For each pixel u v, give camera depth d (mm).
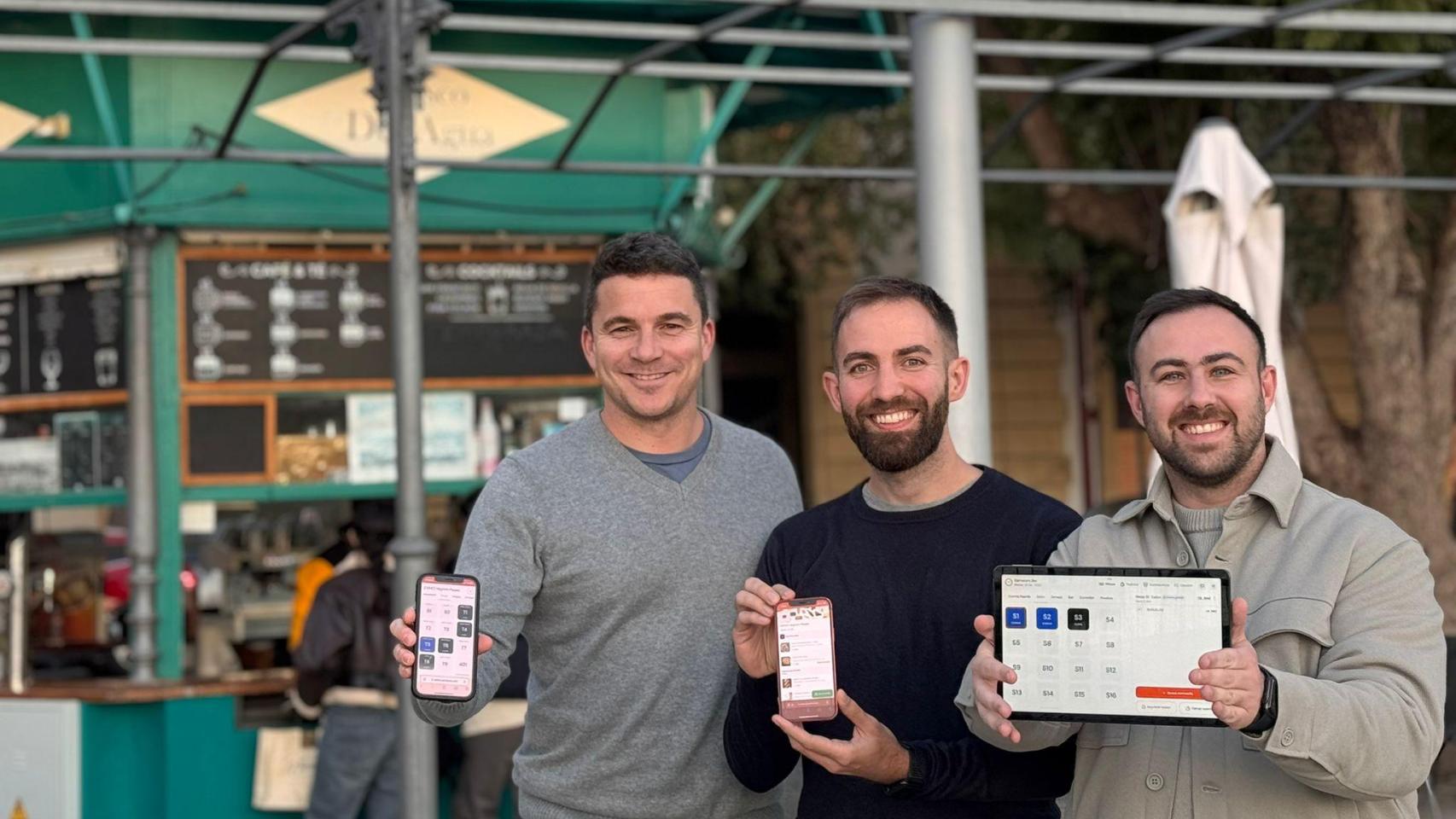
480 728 6324
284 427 6988
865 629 3008
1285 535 2641
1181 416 2672
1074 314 12992
